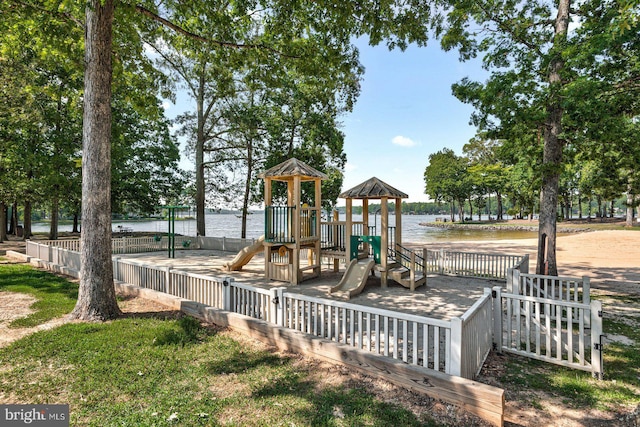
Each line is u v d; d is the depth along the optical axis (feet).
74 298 25.88
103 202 21.50
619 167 34.73
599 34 23.98
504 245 77.56
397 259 35.94
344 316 15.37
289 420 10.92
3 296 26.63
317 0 23.57
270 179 37.83
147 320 20.59
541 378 14.48
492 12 33.81
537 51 30.53
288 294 17.79
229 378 13.74
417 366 12.91
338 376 13.88
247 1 26.50
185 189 93.40
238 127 70.69
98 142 21.21
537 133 35.09
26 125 51.75
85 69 21.21
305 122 71.20
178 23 31.40
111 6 21.12
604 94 26.14
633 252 59.06
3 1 22.74
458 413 11.28
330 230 41.75
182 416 11.00
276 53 30.53
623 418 11.52
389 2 24.77
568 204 169.27
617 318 22.99
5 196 62.69
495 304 17.48
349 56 30.14
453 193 199.41
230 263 42.93
